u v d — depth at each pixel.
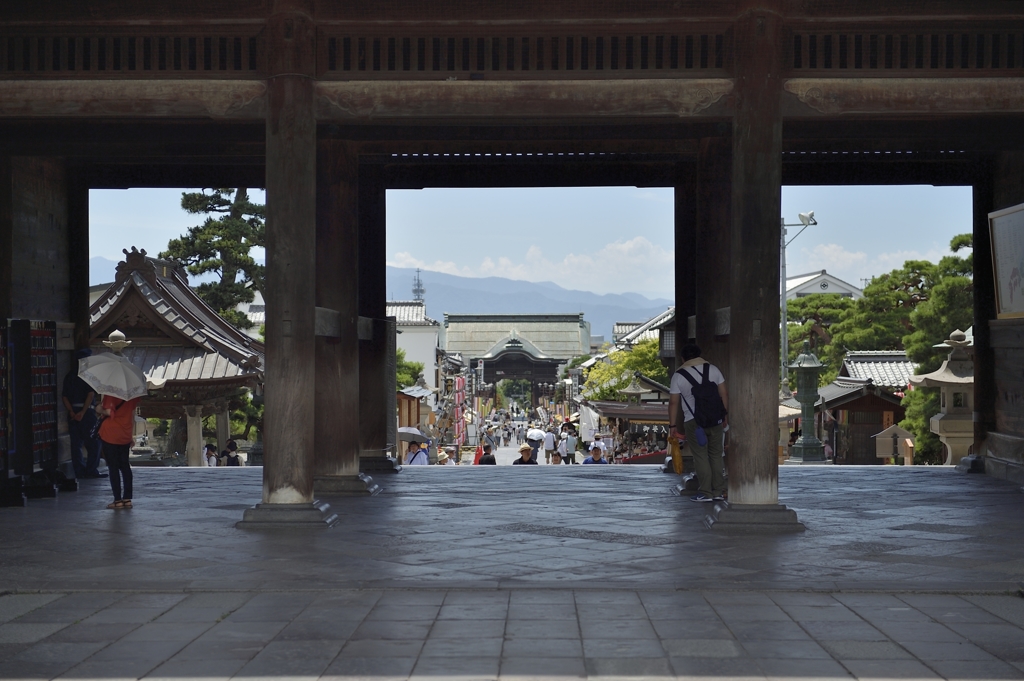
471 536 8.76
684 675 4.78
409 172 15.17
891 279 46.12
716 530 9.05
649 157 14.12
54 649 5.27
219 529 9.17
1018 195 13.72
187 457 22.91
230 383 21.95
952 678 4.75
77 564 7.46
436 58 9.67
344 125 11.79
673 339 15.85
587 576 6.98
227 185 14.64
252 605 6.20
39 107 9.68
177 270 25.36
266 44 9.55
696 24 9.49
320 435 12.02
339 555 7.82
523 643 5.32
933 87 9.48
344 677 4.76
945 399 17.70
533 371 181.50
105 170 14.28
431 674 4.79
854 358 45.06
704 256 12.58
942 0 9.30
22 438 11.18
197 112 9.63
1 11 9.53
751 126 9.31
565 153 14.22
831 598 6.38
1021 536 8.77
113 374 10.60
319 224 12.14
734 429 9.33
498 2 9.43
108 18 9.56
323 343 12.05
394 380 15.77
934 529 9.19
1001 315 13.46
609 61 9.59
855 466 15.97
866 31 9.49
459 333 182.75
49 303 13.09
